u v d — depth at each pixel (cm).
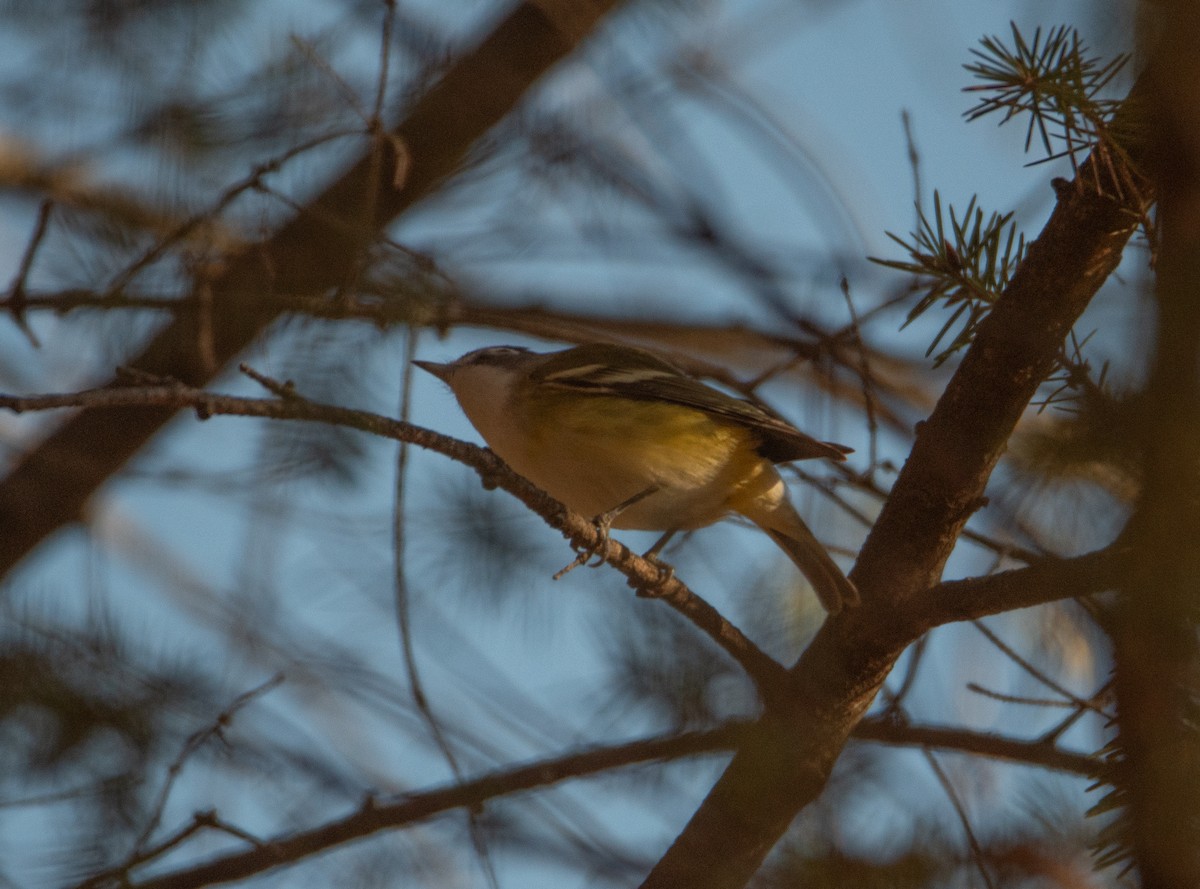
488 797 802
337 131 786
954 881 579
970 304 818
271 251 872
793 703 795
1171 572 454
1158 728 492
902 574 805
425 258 820
